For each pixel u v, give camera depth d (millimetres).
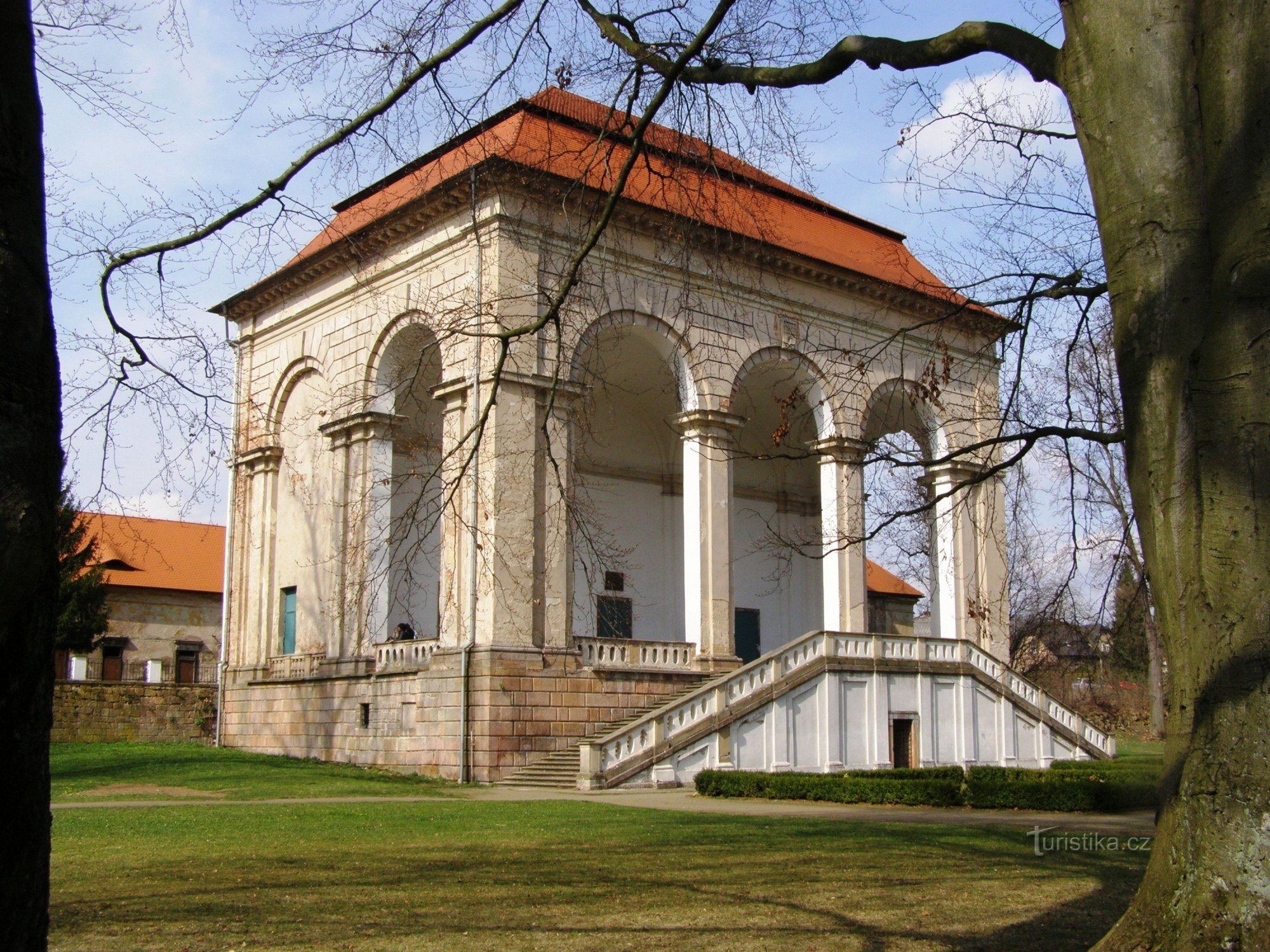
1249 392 5723
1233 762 5520
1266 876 5352
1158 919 5652
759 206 11383
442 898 10039
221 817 17766
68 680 37156
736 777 22734
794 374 31188
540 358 26172
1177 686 5926
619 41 9656
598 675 27188
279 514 34875
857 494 32781
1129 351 6246
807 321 32656
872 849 13680
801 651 28328
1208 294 6016
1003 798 20906
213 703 39188
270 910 9469
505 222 25781
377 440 30875
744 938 8445
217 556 54438
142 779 25391
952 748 31266
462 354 27016
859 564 32188
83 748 33500
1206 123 6055
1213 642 5668
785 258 31500
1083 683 40312
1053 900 10156
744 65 9234
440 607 27031
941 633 34719
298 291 34125
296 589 33531
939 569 34625
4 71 4895
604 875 11430
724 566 29938
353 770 27641
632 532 37531
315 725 31156
